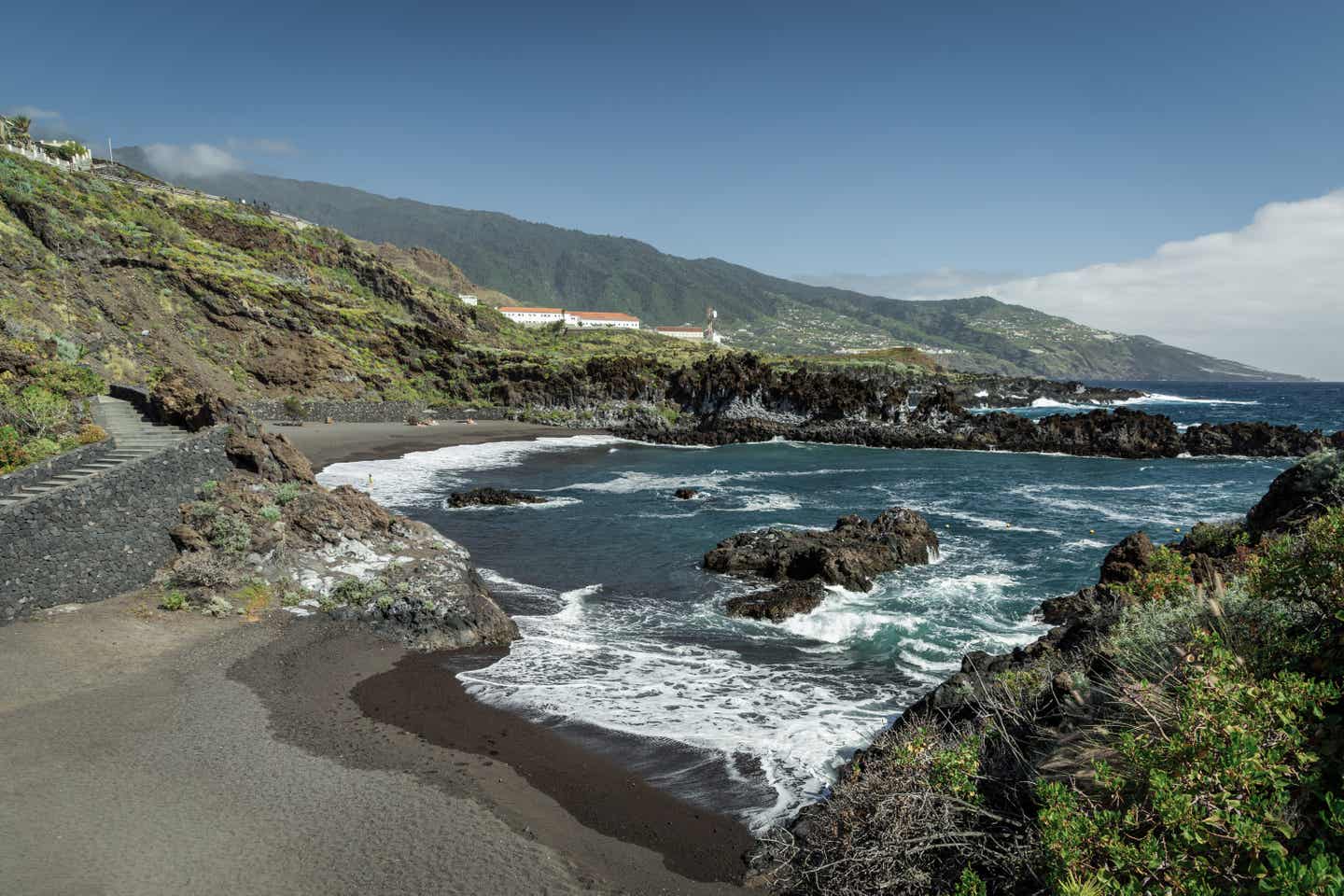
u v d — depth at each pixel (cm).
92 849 895
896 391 9175
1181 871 479
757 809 1093
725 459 6656
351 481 4719
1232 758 478
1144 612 949
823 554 2472
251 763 1149
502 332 15112
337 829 988
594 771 1206
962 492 4672
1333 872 394
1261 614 761
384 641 1752
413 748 1255
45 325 5453
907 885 741
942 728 1038
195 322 7775
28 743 1144
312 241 11762
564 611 2167
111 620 1656
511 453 6688
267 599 1862
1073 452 7231
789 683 1636
